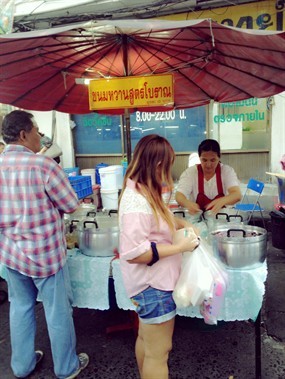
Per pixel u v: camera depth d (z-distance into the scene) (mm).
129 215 1591
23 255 2061
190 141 6531
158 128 6656
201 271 1650
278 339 2645
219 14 5473
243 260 1943
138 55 2500
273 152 5930
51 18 6070
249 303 1982
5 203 2037
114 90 2285
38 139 2146
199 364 2383
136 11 5746
